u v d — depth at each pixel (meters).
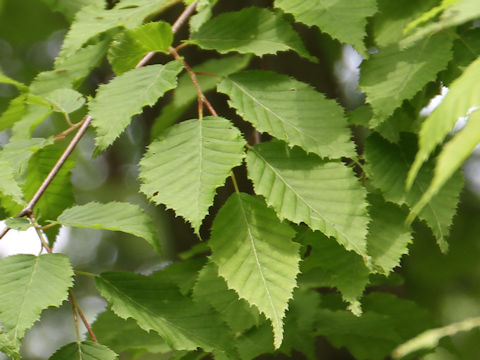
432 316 1.13
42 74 1.10
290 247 0.96
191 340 0.98
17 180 1.07
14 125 1.09
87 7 1.06
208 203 0.94
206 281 1.05
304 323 1.11
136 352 1.13
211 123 0.97
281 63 1.34
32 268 0.97
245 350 1.08
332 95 1.39
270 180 0.97
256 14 1.03
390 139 1.02
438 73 1.03
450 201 1.01
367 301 1.13
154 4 1.05
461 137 0.79
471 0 0.85
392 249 1.00
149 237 0.99
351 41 0.99
